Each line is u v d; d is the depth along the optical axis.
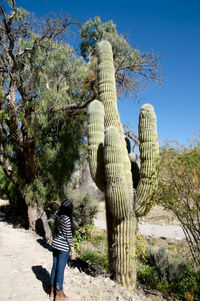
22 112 8.22
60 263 3.62
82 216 9.73
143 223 13.14
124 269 4.48
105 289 4.11
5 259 5.34
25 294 3.71
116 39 10.91
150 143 4.58
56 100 7.71
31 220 8.83
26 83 7.74
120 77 10.81
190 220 5.21
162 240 9.70
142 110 4.80
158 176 4.88
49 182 8.71
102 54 5.67
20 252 6.05
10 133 8.89
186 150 4.76
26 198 8.63
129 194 4.52
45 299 3.60
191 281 5.61
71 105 8.14
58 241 3.66
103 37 11.54
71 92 9.20
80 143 9.98
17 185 9.46
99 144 5.01
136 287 4.79
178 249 8.23
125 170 4.70
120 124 5.30
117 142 4.43
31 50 7.71
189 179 4.68
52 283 3.67
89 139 5.10
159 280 5.66
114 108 5.36
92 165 4.96
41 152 8.91
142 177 4.62
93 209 9.90
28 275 4.50
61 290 3.60
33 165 8.59
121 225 4.55
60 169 8.76
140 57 10.80
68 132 9.23
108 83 5.50
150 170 4.52
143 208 4.56
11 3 7.12
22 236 7.98
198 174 4.50
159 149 4.87
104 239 9.34
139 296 4.46
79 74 8.57
